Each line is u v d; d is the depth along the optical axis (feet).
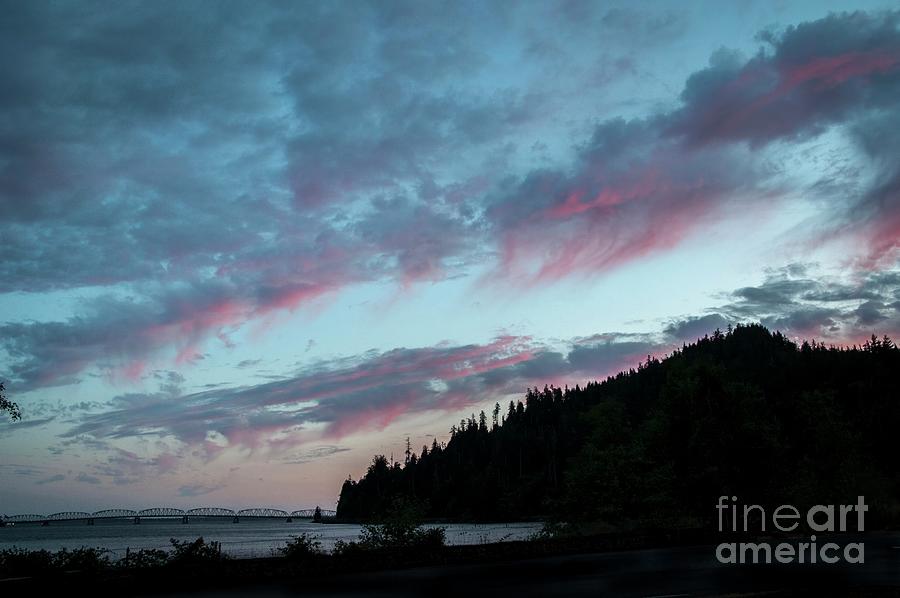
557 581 58.65
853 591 50.08
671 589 52.60
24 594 57.62
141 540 422.82
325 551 79.15
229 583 61.52
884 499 137.90
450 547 80.59
